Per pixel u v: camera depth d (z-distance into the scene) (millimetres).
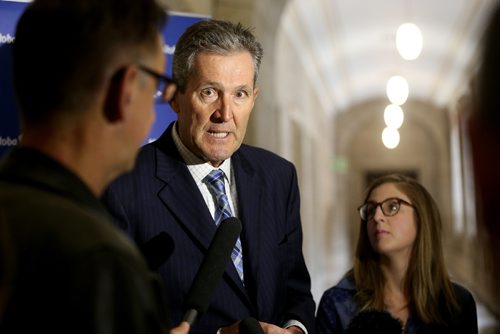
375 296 2424
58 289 829
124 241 919
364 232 2512
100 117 989
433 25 12281
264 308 1980
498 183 510
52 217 889
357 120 21359
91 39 964
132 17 1011
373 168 22438
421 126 22047
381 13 11531
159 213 1932
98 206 986
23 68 977
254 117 7215
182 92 1943
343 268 15250
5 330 832
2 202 920
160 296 975
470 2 10344
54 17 966
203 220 1943
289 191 2238
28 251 861
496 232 514
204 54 1905
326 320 2475
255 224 2047
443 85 17484
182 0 5035
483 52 534
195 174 2027
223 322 1900
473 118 542
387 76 17547
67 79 960
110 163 1029
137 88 1035
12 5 2336
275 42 8695
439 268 2395
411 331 2354
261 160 2229
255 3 6949
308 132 13039
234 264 1985
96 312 820
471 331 2383
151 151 2049
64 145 975
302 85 12273
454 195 18562
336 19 11508
